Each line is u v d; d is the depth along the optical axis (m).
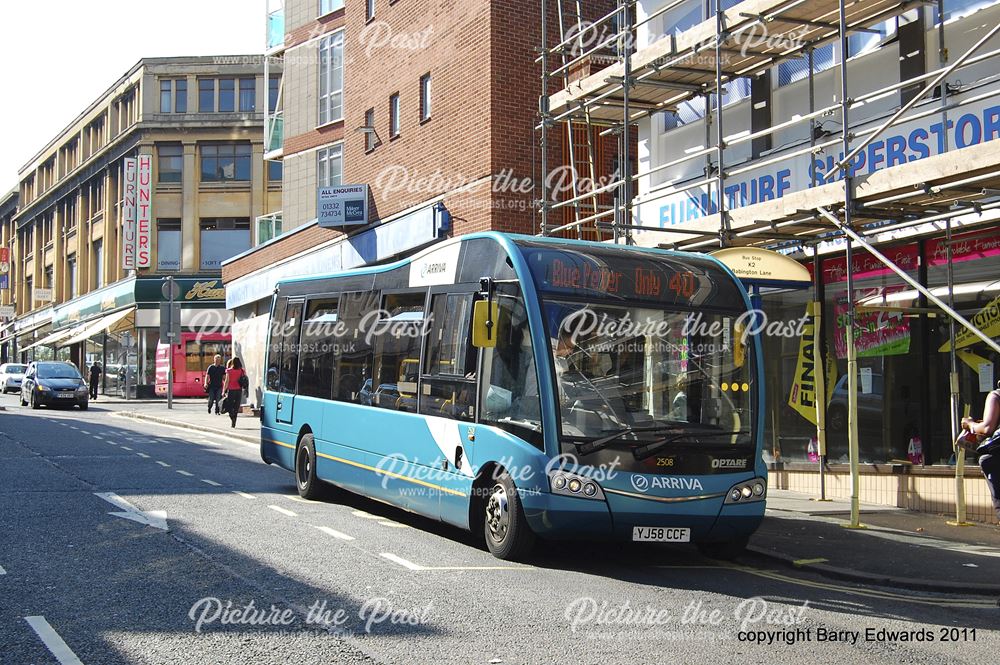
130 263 50.84
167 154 53.00
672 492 8.78
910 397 12.42
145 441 21.27
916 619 7.23
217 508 11.70
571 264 9.28
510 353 9.25
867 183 9.75
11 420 27.30
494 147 19.84
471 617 6.86
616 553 9.86
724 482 9.01
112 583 7.60
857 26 12.18
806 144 13.24
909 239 12.34
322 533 10.18
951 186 9.02
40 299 66.06
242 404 33.41
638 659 5.97
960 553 9.54
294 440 13.60
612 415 8.87
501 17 20.09
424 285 11.01
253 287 33.25
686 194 15.55
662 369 9.18
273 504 12.31
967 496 11.58
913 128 11.65
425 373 10.66
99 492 12.74
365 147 25.34
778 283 11.61
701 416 9.18
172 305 34.09
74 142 65.19
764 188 13.95
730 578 8.74
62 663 5.59
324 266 27.52
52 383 35.50
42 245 72.12
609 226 12.91
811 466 13.86
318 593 7.42
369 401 11.77
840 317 13.45
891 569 8.81
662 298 9.41
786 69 13.89
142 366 50.00
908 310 11.55
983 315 11.47
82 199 62.25
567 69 18.55
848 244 10.34
